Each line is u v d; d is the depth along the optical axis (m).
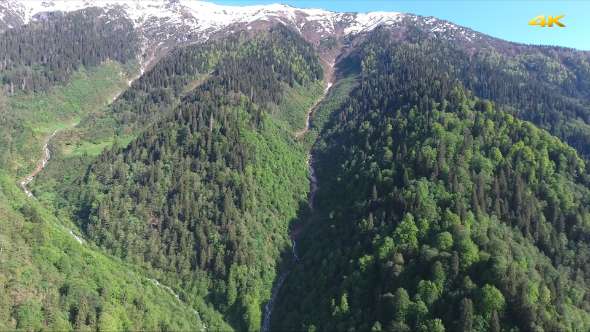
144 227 153.62
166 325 112.50
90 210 163.62
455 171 148.50
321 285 133.50
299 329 125.44
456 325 98.25
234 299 135.50
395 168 161.75
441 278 108.62
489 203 142.00
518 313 97.19
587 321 105.19
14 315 87.31
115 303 104.25
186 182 164.00
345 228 152.62
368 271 125.31
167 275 141.50
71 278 103.38
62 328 90.00
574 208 143.12
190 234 150.00
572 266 128.12
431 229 128.62
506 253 114.31
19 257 97.50
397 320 104.94
